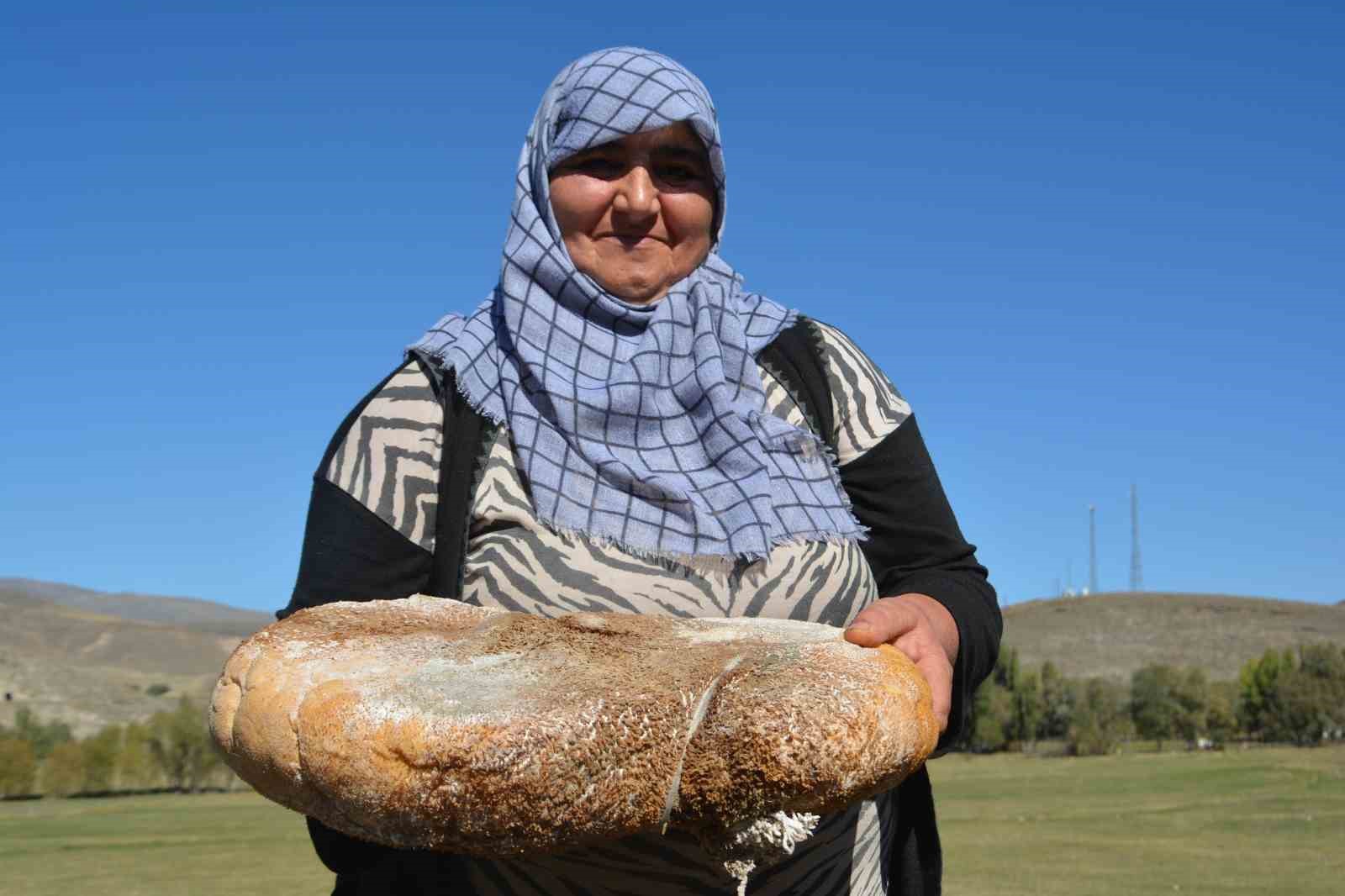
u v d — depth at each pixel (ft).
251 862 106.52
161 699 384.88
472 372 7.68
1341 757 229.86
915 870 8.02
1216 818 129.08
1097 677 340.59
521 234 8.21
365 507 7.51
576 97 8.35
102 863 107.45
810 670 5.88
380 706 5.65
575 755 5.55
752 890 6.98
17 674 406.00
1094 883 78.84
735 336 8.16
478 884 7.05
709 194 8.68
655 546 7.40
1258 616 444.55
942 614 7.12
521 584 7.30
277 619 6.97
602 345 8.01
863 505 8.27
